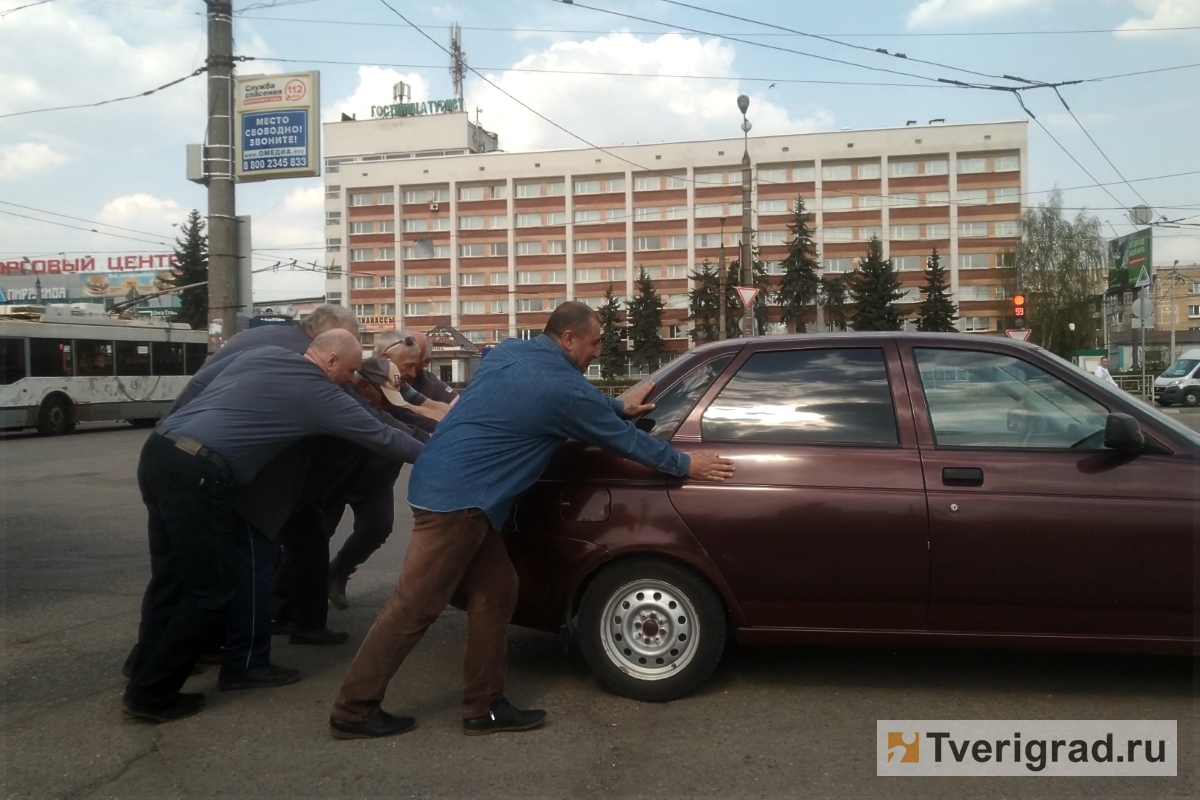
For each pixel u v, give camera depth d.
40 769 3.76
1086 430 4.28
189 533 4.09
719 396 4.48
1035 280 60.16
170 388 27.44
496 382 3.96
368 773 3.68
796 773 3.64
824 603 4.22
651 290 64.44
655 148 69.31
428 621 3.99
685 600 4.29
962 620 4.16
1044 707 4.29
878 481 4.18
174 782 3.63
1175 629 4.07
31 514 10.61
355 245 74.19
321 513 5.45
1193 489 4.05
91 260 76.19
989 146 65.31
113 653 5.36
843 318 61.62
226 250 16.30
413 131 85.44
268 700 4.54
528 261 71.69
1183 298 94.25
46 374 23.70
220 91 16.12
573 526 4.30
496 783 3.58
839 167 67.19
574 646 5.29
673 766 3.71
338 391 4.29
